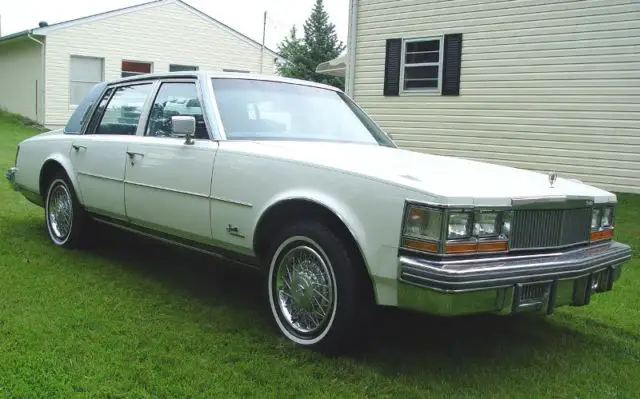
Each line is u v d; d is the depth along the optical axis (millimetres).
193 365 3139
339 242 3213
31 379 2852
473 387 3117
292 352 3359
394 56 12797
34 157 5688
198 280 4660
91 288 4289
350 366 3242
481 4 11523
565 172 10805
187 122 3891
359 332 3236
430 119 12445
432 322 4074
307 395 2906
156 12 22234
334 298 3229
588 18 10305
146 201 4355
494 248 3023
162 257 5285
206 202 3885
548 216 3266
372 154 3795
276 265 3582
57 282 4355
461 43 11859
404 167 3385
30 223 6277
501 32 11328
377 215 3033
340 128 4500
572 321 4301
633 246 6695
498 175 3541
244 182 3648
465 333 3924
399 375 3188
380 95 13148
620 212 8688
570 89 10625
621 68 10039
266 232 3652
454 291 2789
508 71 11320
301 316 3471
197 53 23391
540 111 11008
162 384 2908
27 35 20016
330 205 3197
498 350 3664
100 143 4844
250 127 4086
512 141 11398
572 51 10539
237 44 24328
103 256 5191
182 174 4039
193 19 23141
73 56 20844
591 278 3424
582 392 3145
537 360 3547
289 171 3439
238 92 4266
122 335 3465
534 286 3119
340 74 15836
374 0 13031
